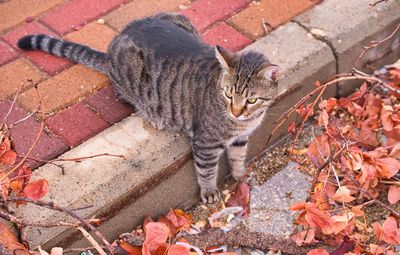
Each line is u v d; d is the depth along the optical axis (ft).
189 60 5.50
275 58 5.82
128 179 5.31
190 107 5.46
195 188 5.72
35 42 6.04
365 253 5.32
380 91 6.12
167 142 5.47
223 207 5.65
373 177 5.34
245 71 5.23
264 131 5.82
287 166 5.81
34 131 5.61
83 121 5.67
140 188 5.36
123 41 5.71
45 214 5.09
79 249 5.00
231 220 5.54
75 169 5.30
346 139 5.51
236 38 6.10
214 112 5.36
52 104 5.76
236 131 5.45
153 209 5.56
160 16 5.90
